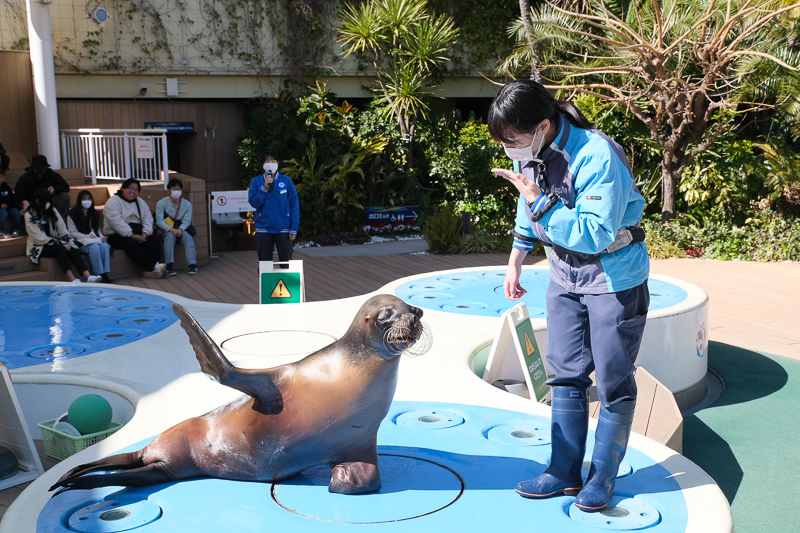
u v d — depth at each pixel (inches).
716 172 554.3
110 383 166.2
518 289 119.0
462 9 709.9
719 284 421.7
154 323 228.4
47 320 233.1
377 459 110.4
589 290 99.7
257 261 479.2
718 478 180.9
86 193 396.5
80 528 96.7
